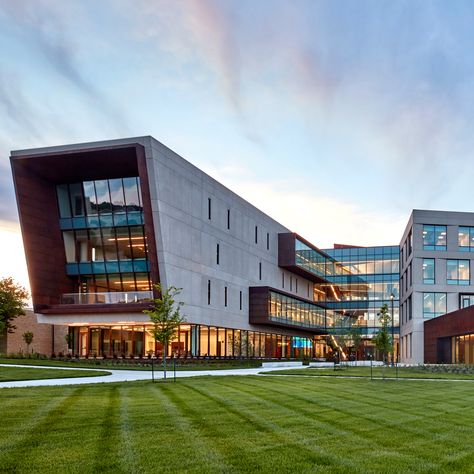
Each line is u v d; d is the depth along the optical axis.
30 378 26.09
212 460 8.45
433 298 67.88
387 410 14.98
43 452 8.79
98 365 40.34
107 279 49.41
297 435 10.62
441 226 69.06
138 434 10.34
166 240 44.25
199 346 49.75
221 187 56.03
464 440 10.60
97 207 48.81
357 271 95.81
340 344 60.66
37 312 47.41
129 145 42.88
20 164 46.34
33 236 47.25
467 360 52.59
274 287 70.25
